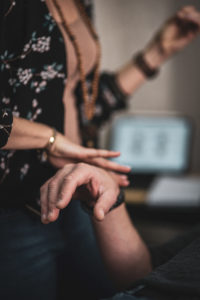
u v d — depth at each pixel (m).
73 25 0.90
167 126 2.38
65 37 0.85
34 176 0.75
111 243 0.64
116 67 2.45
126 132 2.41
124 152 2.39
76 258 0.87
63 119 0.77
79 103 1.09
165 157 2.36
